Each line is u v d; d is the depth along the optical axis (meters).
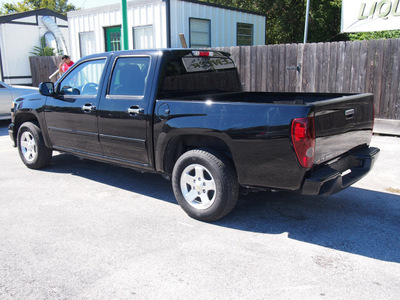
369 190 5.25
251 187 3.92
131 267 3.29
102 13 13.31
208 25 12.88
